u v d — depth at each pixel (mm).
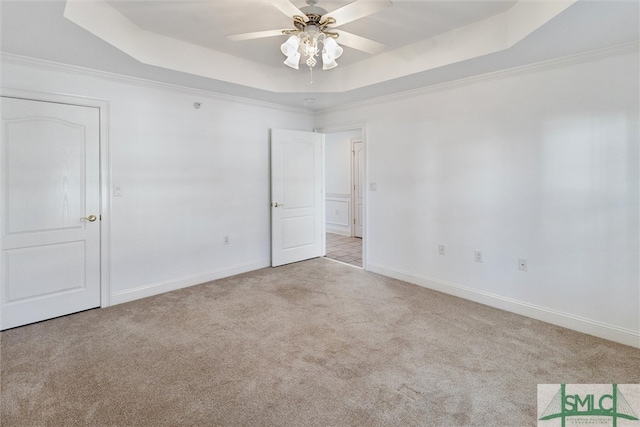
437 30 2922
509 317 3082
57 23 2209
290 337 2705
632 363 2312
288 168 4812
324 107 4871
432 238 3807
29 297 2941
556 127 2855
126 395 1991
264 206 4680
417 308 3291
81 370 2240
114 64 2984
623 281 2588
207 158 4047
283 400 1954
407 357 2404
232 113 4254
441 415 1828
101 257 3307
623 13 2031
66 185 3092
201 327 2883
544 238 2973
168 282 3781
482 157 3342
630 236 2545
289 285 3973
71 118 3084
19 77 2809
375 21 2752
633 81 2479
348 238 7141
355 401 1943
